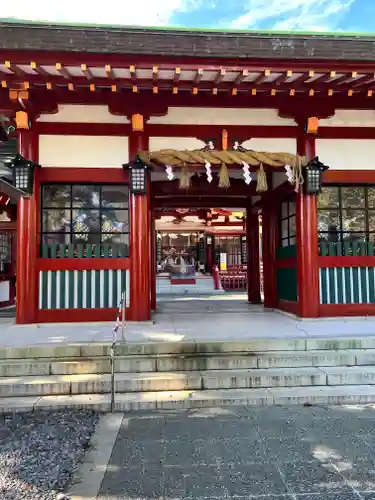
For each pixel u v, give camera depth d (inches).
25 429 147.3
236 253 1013.2
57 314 287.6
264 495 104.2
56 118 292.5
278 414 162.1
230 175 388.8
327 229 316.8
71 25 233.1
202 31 240.8
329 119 309.4
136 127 289.9
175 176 381.4
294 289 329.1
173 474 115.5
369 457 124.8
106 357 202.8
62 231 300.5
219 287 724.7
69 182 295.9
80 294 290.5
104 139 295.4
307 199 301.3
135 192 286.4
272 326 266.7
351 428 147.6
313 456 125.8
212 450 130.7
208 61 243.9
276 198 378.3
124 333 238.4
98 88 280.5
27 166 278.8
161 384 182.9
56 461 122.8
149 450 131.0
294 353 209.0
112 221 304.3
